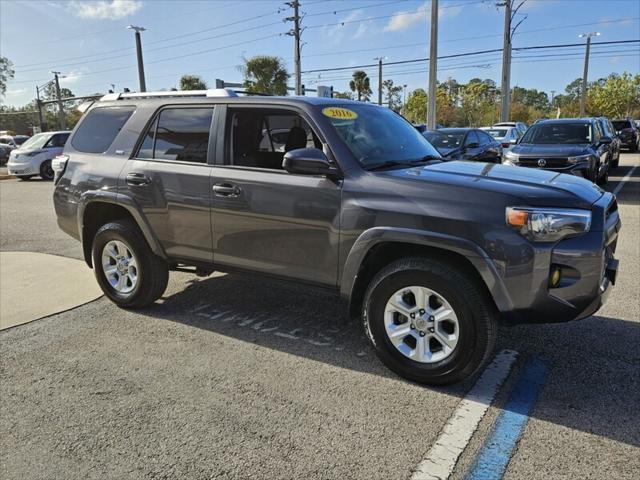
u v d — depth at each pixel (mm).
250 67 39719
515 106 56750
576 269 2984
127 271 4770
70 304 5051
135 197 4449
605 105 55812
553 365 3615
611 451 2670
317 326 4410
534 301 3008
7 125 88938
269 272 3922
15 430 2957
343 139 3645
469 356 3154
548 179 3426
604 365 3602
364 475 2527
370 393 3291
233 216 3957
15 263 6691
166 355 3883
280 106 3865
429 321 3277
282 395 3279
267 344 4055
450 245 3094
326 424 2955
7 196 14047
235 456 2688
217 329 4363
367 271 3600
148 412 3109
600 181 12633
